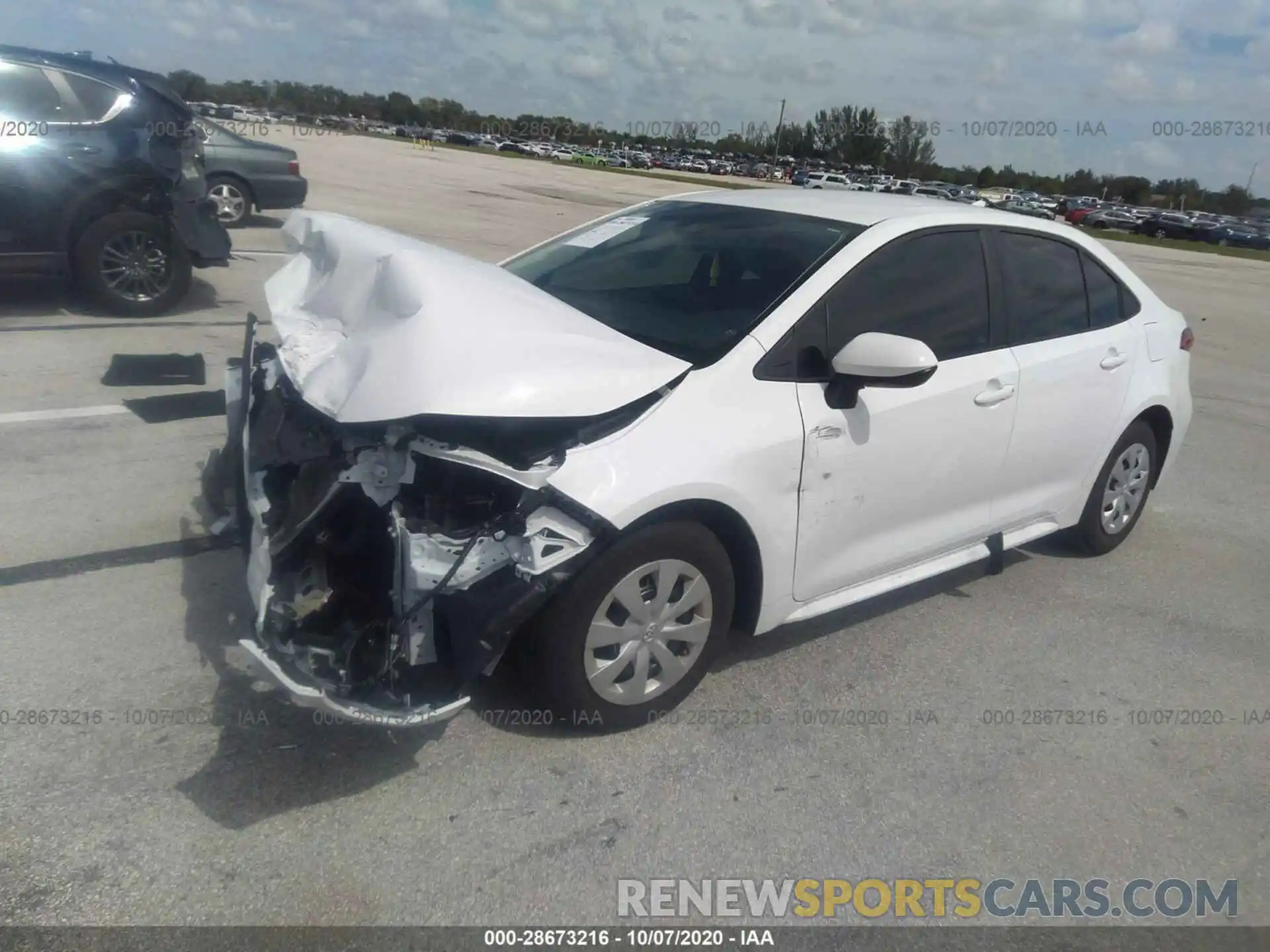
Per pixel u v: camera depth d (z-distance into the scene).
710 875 2.90
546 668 3.23
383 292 3.44
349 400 3.12
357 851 2.84
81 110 8.15
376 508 3.32
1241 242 46.38
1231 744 3.78
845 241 3.99
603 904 2.76
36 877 2.65
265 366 4.11
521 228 16.75
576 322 3.52
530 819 3.02
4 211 7.92
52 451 5.45
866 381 3.60
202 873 2.71
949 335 4.15
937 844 3.12
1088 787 3.46
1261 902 3.01
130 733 3.23
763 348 3.58
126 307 8.58
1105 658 4.32
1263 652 4.49
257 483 3.50
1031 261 4.59
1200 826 3.32
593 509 3.06
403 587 3.03
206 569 4.31
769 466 3.46
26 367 6.93
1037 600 4.82
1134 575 5.20
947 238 4.27
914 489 4.02
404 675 3.07
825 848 3.05
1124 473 5.26
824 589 3.88
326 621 3.21
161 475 5.25
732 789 3.26
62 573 4.18
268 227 14.41
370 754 3.23
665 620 3.39
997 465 4.38
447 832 2.94
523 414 3.04
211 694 3.46
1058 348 4.59
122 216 8.34
